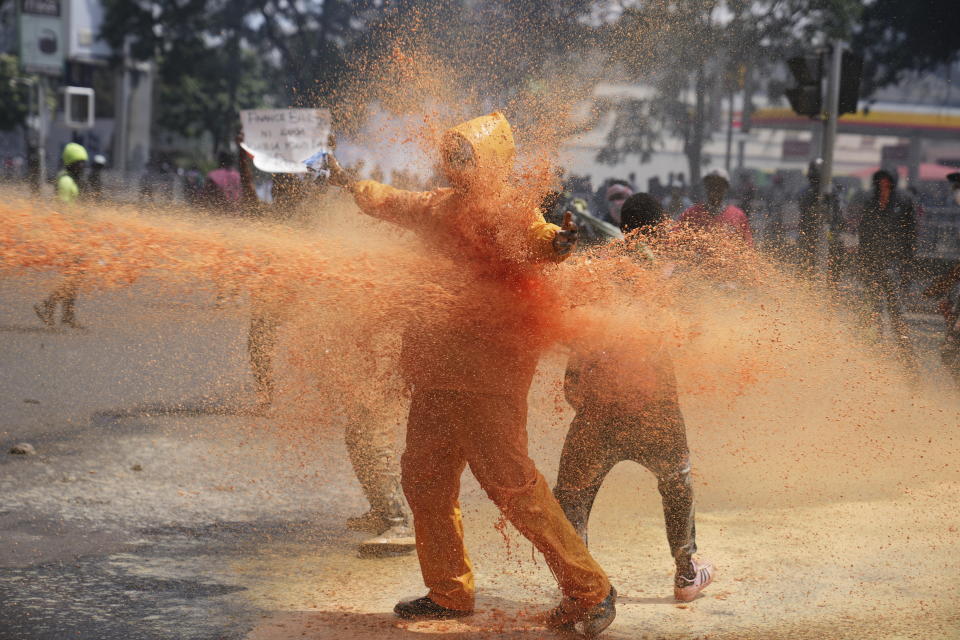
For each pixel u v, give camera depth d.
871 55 40.41
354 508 8.27
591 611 5.75
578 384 6.17
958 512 8.18
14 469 8.98
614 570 6.96
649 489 8.91
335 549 7.34
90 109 42.38
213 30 64.75
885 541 7.50
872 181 15.61
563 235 5.38
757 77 44.25
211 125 76.12
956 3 38.22
